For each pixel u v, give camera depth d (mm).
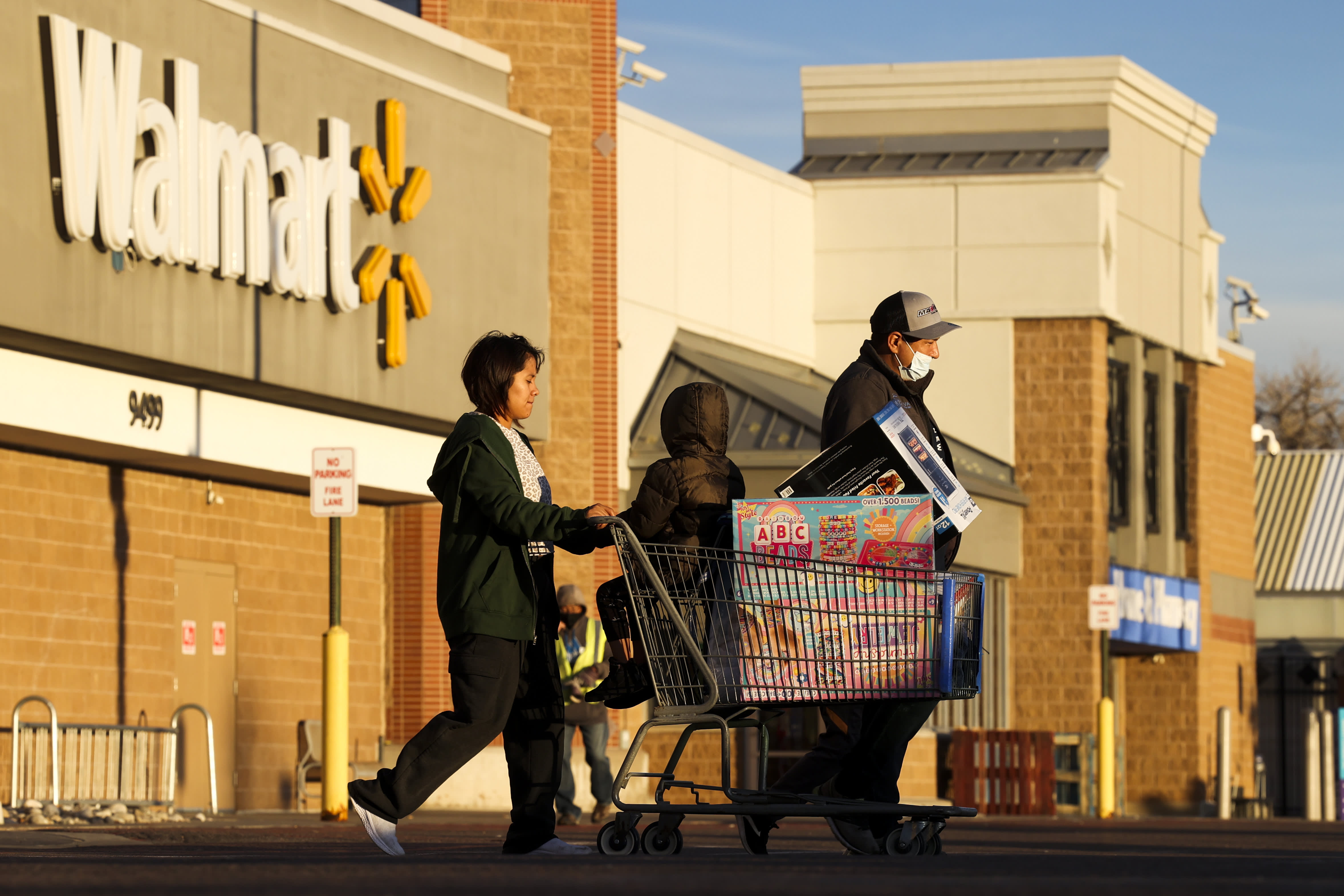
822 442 13883
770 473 40406
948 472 12445
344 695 25469
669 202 43688
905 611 12352
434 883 7969
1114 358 49312
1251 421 57406
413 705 35000
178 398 28969
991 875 9031
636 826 13156
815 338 48125
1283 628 64625
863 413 13617
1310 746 50594
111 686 29469
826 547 12391
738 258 45719
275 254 29234
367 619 35094
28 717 27859
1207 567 53625
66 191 25266
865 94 48969
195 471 30828
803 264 47875
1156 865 10867
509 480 12078
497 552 12195
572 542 12797
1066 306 46531
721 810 12414
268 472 30938
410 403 32062
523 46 36625
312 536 34094
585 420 36375
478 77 35469
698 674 12398
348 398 30812
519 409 12750
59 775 25375
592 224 36875
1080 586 45781
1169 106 50656
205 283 28016
